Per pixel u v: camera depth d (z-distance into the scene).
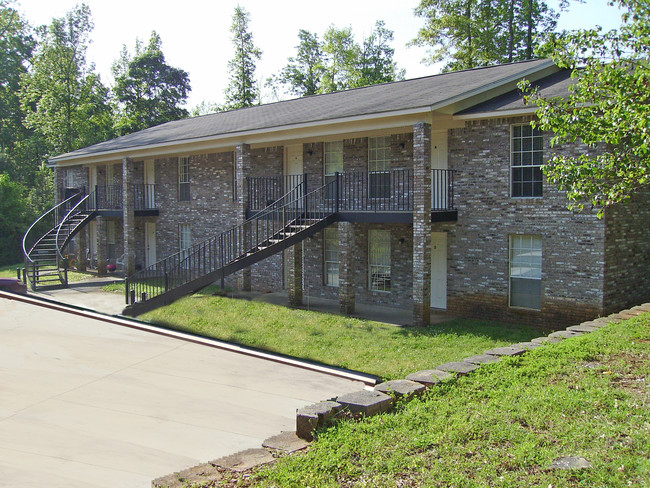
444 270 17.45
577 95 10.76
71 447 6.39
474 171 16.16
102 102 48.84
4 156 46.22
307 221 17.50
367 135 18.08
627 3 10.82
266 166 22.52
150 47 52.38
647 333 9.84
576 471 5.05
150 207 28.33
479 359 8.62
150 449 6.39
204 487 5.20
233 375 9.28
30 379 8.62
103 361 9.69
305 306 18.47
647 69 9.93
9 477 5.64
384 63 49.31
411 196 17.83
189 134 23.39
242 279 21.31
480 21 35.31
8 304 13.61
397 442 5.86
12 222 37.06
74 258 32.38
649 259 15.70
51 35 44.28
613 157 10.45
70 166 33.72
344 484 5.12
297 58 53.88
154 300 17.05
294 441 6.26
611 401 6.63
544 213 14.91
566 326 14.67
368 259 19.23
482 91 15.71
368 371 10.64
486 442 5.74
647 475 4.95
